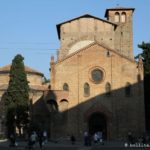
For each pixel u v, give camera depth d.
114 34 89.69
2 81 92.31
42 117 75.94
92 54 74.94
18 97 78.06
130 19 94.69
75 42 86.38
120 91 73.56
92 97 73.69
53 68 74.38
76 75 74.38
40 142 52.47
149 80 84.50
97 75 74.44
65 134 72.31
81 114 73.19
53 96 73.38
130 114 72.88
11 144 56.62
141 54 89.56
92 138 71.38
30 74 93.12
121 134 72.44
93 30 87.12
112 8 94.56
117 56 74.62
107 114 72.94
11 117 76.81
